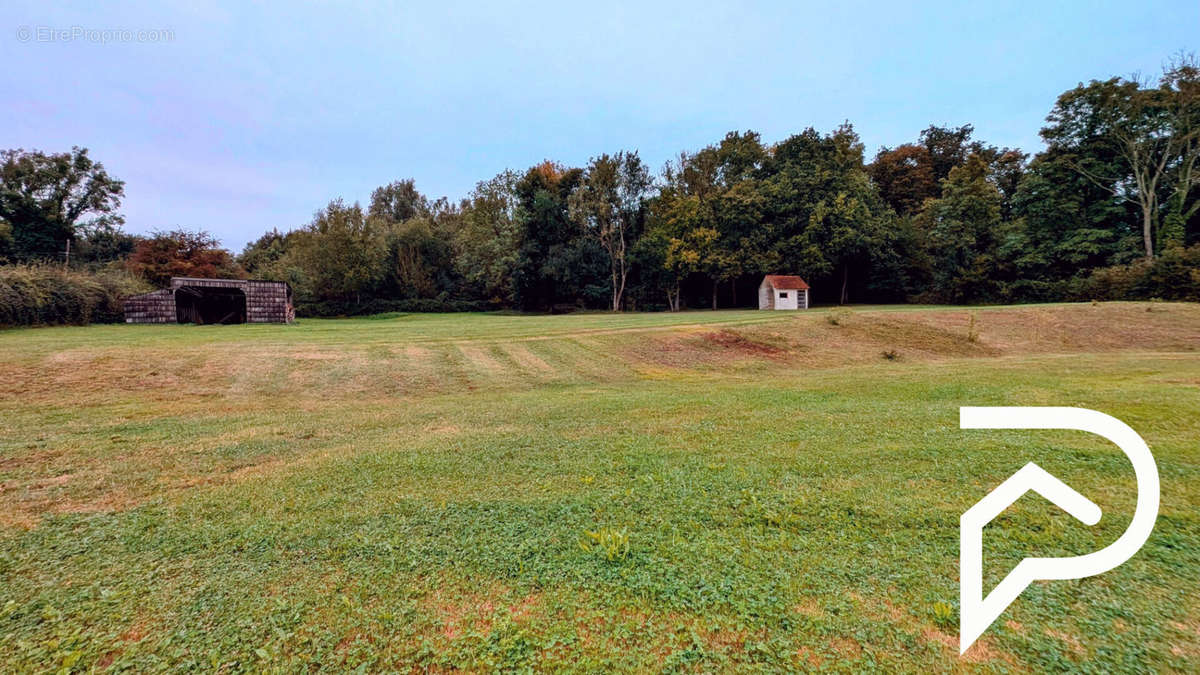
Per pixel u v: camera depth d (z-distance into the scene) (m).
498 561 3.12
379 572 3.02
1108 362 12.83
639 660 2.22
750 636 2.36
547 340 17.20
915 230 43.81
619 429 6.54
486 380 12.25
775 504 3.87
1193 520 3.41
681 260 42.44
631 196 47.34
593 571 2.97
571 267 43.50
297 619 2.57
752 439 5.85
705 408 7.78
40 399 9.03
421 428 6.90
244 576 3.00
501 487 4.43
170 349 13.58
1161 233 33.28
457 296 48.12
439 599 2.73
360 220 42.81
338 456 5.49
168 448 5.88
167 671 2.21
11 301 21.72
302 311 39.69
